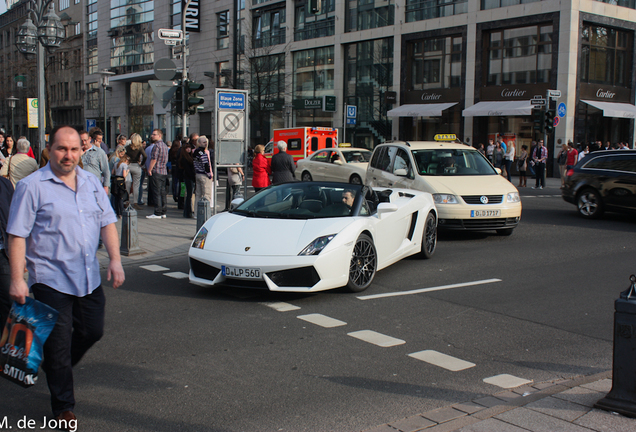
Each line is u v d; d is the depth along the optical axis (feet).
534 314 19.48
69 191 11.16
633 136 102.37
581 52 93.71
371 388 13.20
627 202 42.27
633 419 10.99
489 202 33.99
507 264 27.86
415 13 111.34
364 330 17.56
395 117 114.73
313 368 14.43
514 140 99.66
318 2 60.64
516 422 10.92
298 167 69.87
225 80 143.64
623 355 11.34
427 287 23.18
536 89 95.40
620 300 11.36
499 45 100.48
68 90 209.87
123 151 40.19
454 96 106.11
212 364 14.64
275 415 11.75
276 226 21.88
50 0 44.78
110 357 15.08
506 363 14.98
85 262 11.24
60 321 11.00
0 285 14.46
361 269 22.21
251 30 143.74
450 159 37.83
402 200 27.73
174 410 11.98
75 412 11.89
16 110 179.93
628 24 98.99
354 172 60.54
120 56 179.22
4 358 10.56
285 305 20.25
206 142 39.99
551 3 92.43
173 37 45.37
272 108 134.92
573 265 27.61
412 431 10.84
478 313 19.52
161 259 28.99
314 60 130.62
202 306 20.12
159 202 43.32
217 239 21.70
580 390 12.51
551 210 50.72
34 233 10.93
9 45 224.12
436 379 13.80
